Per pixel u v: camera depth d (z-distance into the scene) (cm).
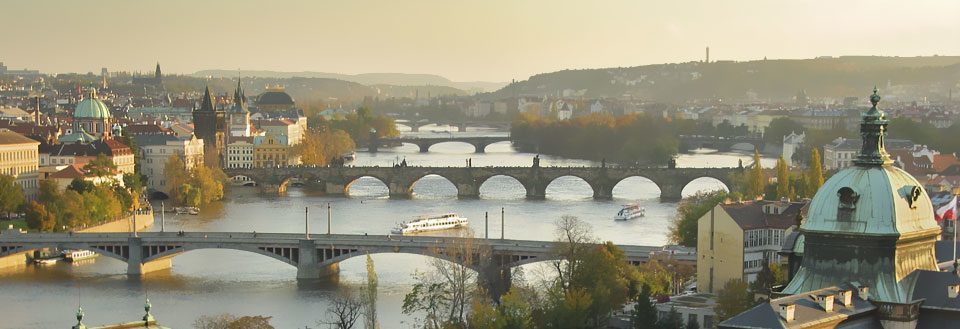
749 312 19950
